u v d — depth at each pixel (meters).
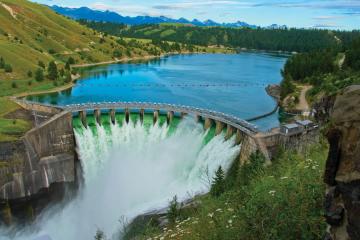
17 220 79.38
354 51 174.38
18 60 191.88
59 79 188.00
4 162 78.12
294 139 74.69
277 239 14.22
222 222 18.12
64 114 92.12
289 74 181.38
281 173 25.23
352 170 9.47
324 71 185.38
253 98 164.38
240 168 64.94
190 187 82.06
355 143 9.52
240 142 83.06
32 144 83.19
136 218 69.81
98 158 96.06
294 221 14.33
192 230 20.27
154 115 105.31
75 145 96.38
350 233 9.45
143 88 180.75
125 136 101.75
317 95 142.12
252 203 16.84
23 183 80.44
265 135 75.44
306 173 17.72
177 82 198.62
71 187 89.75
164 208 73.25
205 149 90.12
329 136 10.29
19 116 99.69
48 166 85.50
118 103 106.81
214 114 97.31
